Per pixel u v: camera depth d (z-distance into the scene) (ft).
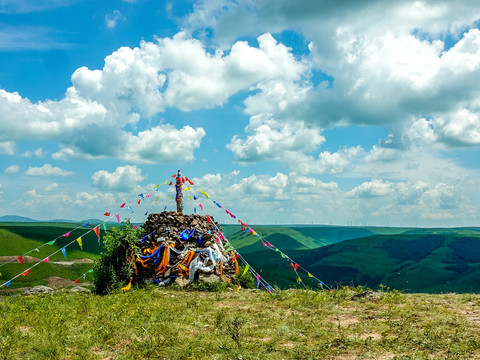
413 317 42.24
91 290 77.82
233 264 86.63
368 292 58.85
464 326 36.68
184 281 76.43
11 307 50.72
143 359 29.94
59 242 427.33
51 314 44.45
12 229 448.65
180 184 93.56
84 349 31.42
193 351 31.68
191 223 86.02
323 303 53.21
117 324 39.32
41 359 28.99
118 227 78.95
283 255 77.00
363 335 35.88
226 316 46.03
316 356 29.89
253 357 29.63
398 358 27.86
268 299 59.57
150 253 79.51
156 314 45.80
